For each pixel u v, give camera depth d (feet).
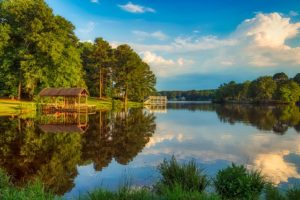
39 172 39.83
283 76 502.79
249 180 26.61
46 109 152.05
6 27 157.99
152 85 351.05
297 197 24.36
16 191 24.45
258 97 424.87
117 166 43.11
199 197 22.86
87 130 86.74
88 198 24.54
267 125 107.04
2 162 45.16
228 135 80.33
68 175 38.37
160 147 60.23
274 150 56.59
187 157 49.96
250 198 25.40
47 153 52.54
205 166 43.04
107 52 262.26
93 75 257.55
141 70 281.33
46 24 165.78
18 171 40.32
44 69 159.02
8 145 59.41
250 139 72.33
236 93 488.02
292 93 391.86
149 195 24.36
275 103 419.33
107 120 120.57
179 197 22.91
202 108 279.69
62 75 166.71
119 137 73.97
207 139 72.74
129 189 25.14
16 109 140.87
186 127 101.81
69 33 184.96
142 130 90.79
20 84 163.84
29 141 64.69
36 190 24.59
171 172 29.07
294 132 85.87
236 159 48.16
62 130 85.15
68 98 176.76
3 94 173.17
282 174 38.32
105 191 24.39
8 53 159.02
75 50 177.99
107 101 251.80
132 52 272.51
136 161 46.55
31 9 162.91
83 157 49.57
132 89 283.18
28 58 155.63
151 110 225.56
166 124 112.47
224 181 26.99
